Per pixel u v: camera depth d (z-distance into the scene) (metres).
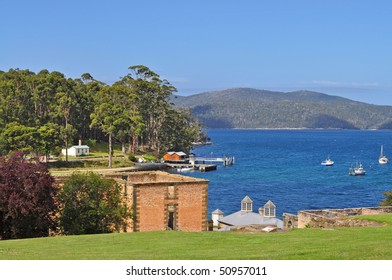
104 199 60.16
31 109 194.62
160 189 60.75
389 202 89.94
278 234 39.62
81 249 35.97
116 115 174.50
